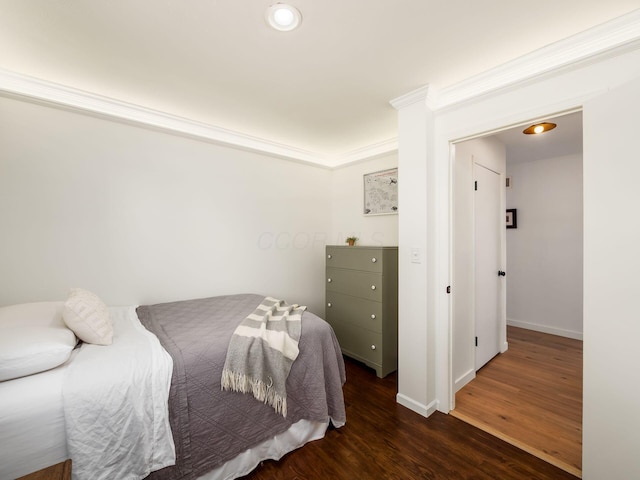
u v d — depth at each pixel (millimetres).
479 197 2719
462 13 1379
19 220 1928
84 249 2158
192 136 2652
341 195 3795
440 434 1888
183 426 1330
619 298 1297
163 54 1695
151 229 2467
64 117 2076
